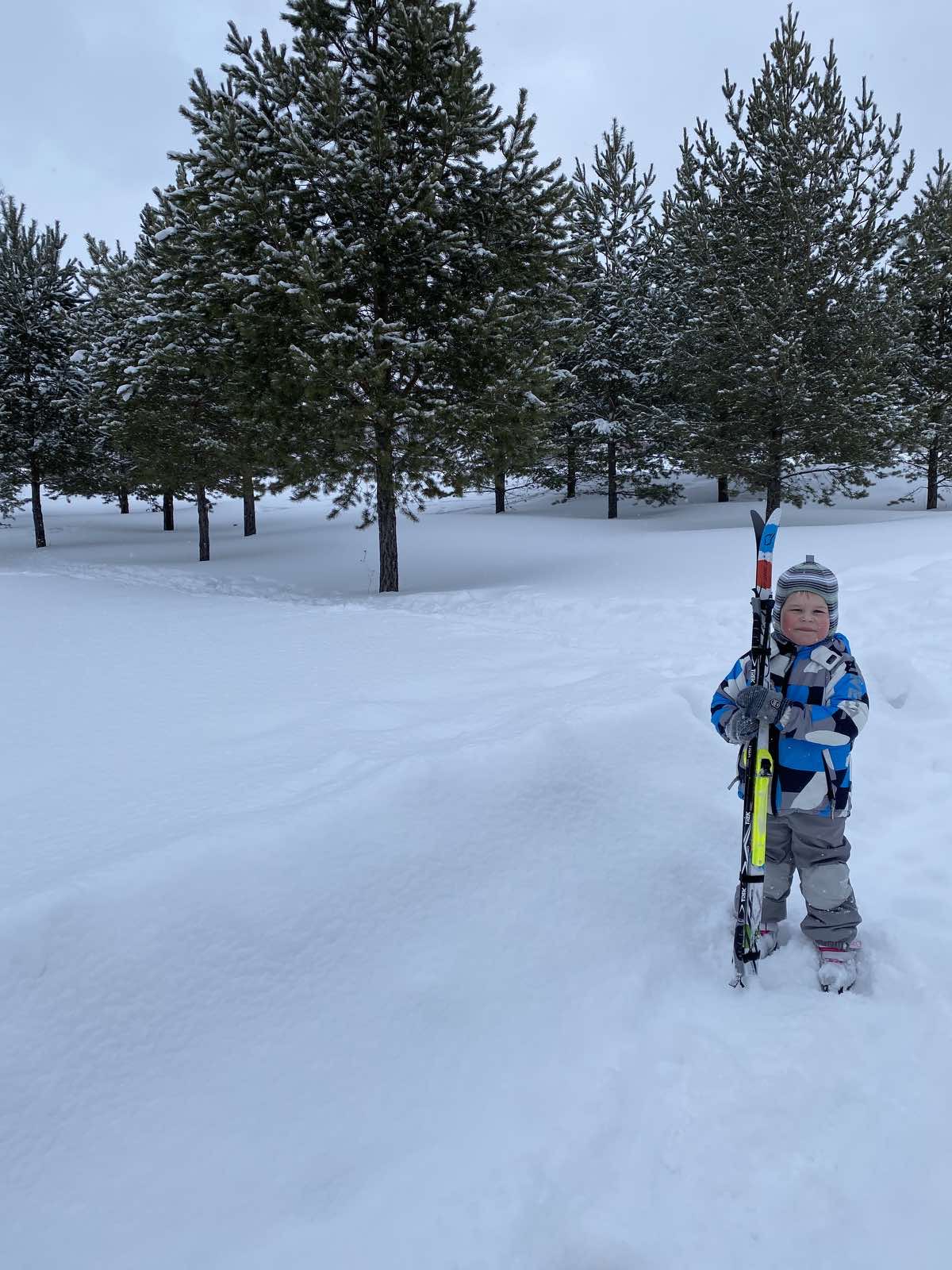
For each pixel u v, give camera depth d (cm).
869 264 1880
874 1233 180
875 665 589
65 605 944
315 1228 179
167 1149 194
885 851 357
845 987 265
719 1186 192
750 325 1909
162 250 1517
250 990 237
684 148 1955
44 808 323
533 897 297
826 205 1880
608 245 2509
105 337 2339
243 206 1152
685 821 362
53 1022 212
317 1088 215
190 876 256
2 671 577
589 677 545
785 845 286
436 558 1858
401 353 1205
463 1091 220
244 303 1201
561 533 2139
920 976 263
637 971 273
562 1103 216
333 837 291
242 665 601
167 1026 221
